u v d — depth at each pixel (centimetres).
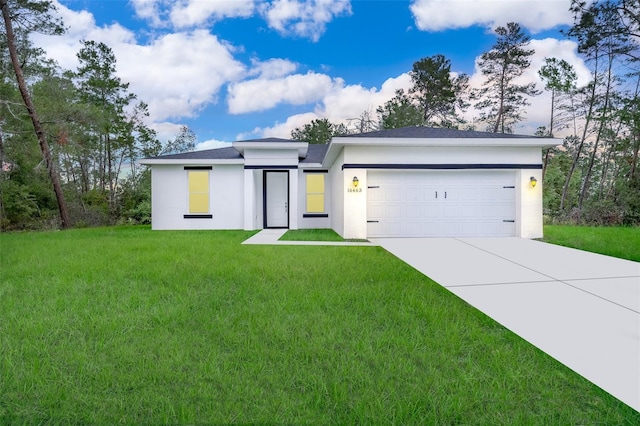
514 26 3039
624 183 2044
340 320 382
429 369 277
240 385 251
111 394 243
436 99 3456
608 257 797
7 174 2134
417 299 458
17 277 582
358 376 263
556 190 2966
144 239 1109
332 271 625
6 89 1962
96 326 362
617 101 2359
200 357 296
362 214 1147
